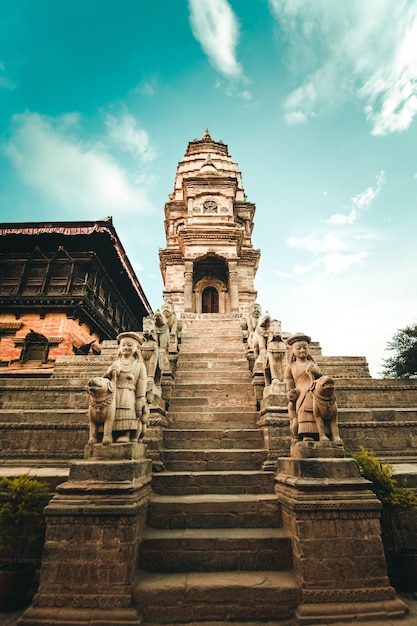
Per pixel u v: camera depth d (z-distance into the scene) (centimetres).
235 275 2425
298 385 601
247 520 554
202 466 698
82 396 991
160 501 565
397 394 1002
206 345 1303
